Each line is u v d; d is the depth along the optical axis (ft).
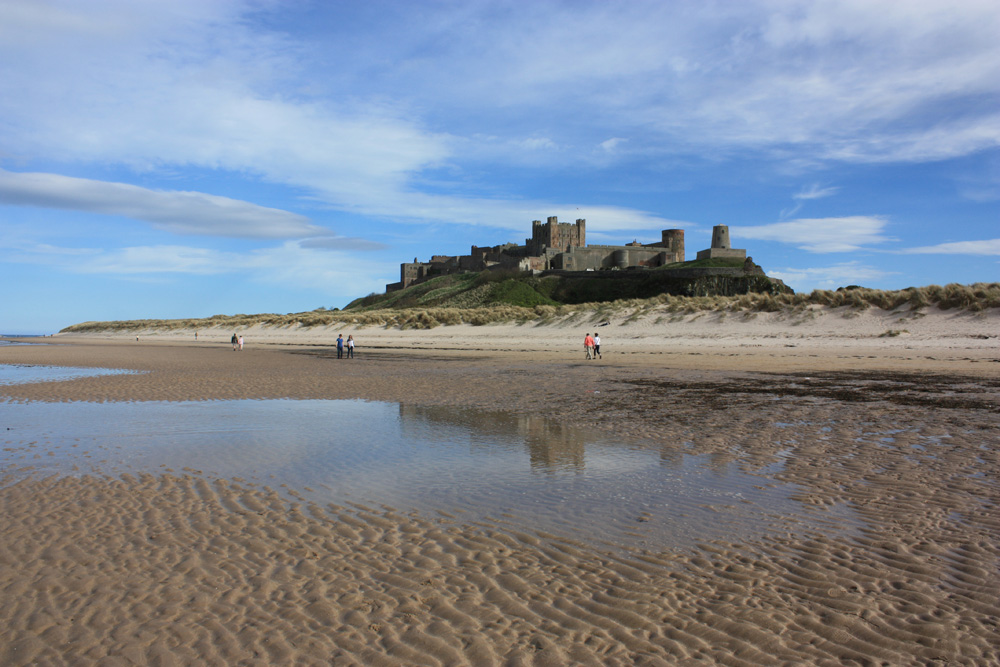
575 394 51.75
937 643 11.96
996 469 24.57
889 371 65.00
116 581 15.39
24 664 11.63
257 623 13.21
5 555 17.13
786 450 28.89
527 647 12.12
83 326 373.61
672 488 23.11
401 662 11.61
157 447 31.58
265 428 36.99
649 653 11.82
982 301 98.22
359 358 108.78
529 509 20.97
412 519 20.13
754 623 12.91
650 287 412.16
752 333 115.65
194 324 315.78
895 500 20.94
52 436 34.83
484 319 185.47
